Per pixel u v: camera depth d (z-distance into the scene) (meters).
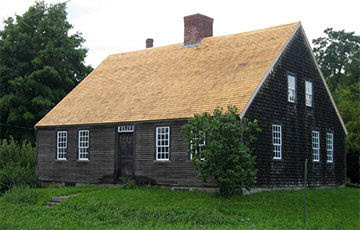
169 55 34.09
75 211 22.92
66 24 46.62
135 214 21.50
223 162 22.62
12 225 20.30
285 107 28.38
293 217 21.22
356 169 38.16
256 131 25.75
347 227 20.47
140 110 29.06
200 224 19.69
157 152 27.72
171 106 27.81
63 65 44.62
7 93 44.06
